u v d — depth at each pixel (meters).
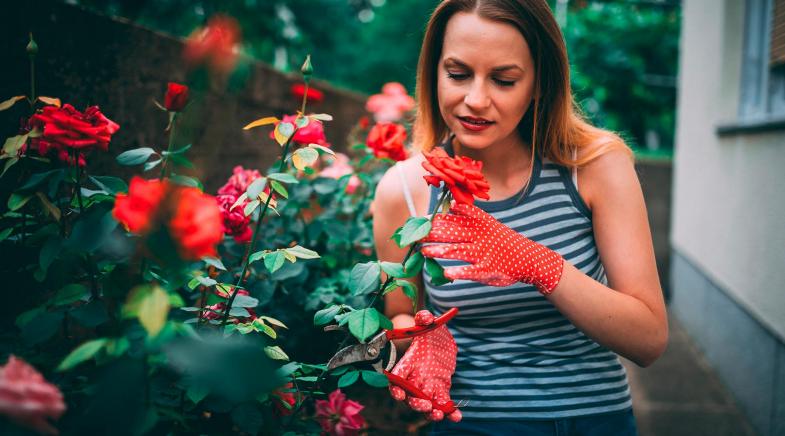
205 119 2.45
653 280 1.40
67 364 0.88
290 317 1.84
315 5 10.95
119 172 2.01
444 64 1.37
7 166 1.25
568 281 1.29
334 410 1.44
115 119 1.99
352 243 2.19
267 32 7.16
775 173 2.72
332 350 1.95
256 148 3.06
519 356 1.46
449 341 1.43
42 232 1.22
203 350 0.92
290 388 1.37
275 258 1.32
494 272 1.20
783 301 2.55
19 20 1.62
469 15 1.34
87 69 1.86
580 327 1.33
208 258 1.34
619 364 1.52
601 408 1.42
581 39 9.30
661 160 6.63
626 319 1.32
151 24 5.14
